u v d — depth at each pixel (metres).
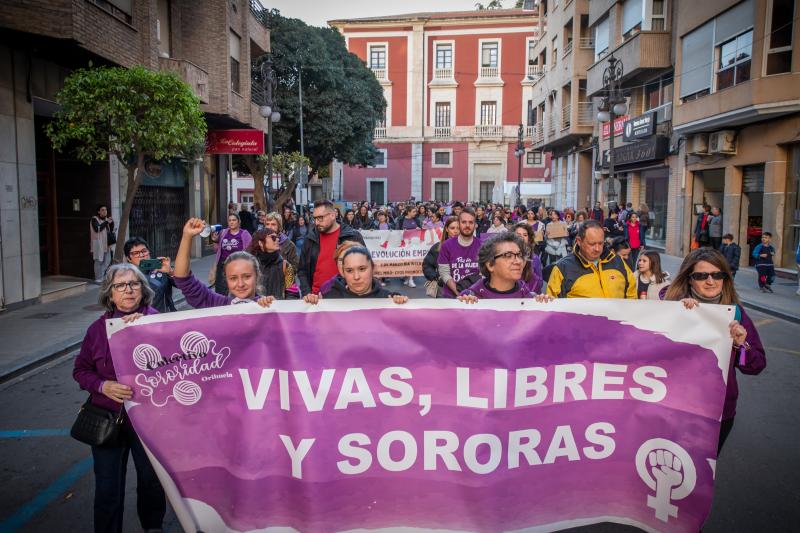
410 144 51.97
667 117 22.61
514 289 4.20
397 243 12.91
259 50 26.06
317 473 3.20
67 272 15.62
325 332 3.24
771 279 14.29
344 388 3.23
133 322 3.20
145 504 3.66
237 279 3.98
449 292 6.44
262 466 3.21
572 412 3.33
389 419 3.24
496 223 13.70
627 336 3.33
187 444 3.22
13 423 6.00
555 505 3.31
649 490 3.33
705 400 3.29
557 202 37.34
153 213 19.42
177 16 19.00
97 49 12.19
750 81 16.45
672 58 22.28
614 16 25.41
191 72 16.92
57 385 7.28
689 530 3.26
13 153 11.75
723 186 20.11
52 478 4.78
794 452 5.19
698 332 3.30
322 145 35.12
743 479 4.67
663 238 24.08
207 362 3.23
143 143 10.97
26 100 12.10
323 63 33.06
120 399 3.19
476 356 3.25
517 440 3.29
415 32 51.19
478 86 51.28
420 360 3.25
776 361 8.30
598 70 27.00
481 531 3.25
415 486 3.24
